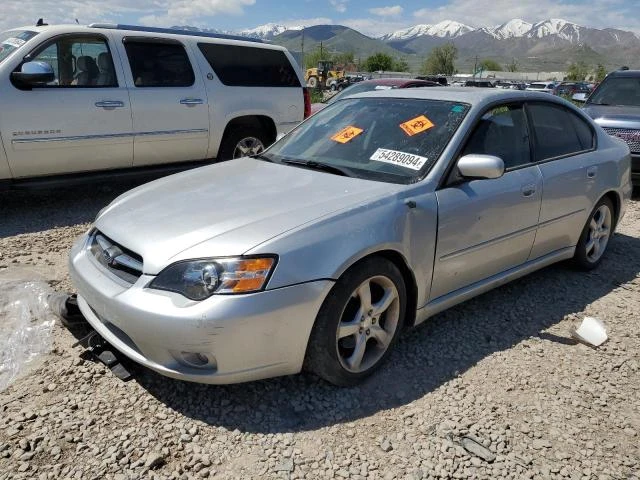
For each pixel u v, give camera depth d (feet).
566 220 13.87
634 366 10.96
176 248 8.57
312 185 10.51
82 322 10.85
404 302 10.21
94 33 19.47
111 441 8.20
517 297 13.84
